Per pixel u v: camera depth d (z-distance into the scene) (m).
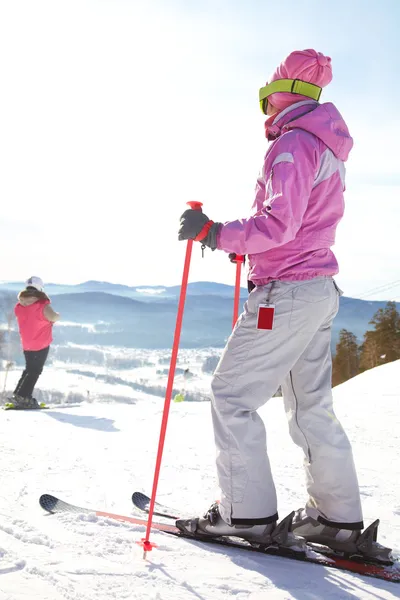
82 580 1.70
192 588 1.69
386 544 2.21
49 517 2.30
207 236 1.94
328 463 2.02
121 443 4.12
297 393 2.07
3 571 1.74
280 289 1.96
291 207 1.85
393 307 32.22
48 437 4.24
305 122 1.98
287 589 1.71
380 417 5.34
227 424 1.98
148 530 2.02
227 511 1.98
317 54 2.06
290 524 1.98
